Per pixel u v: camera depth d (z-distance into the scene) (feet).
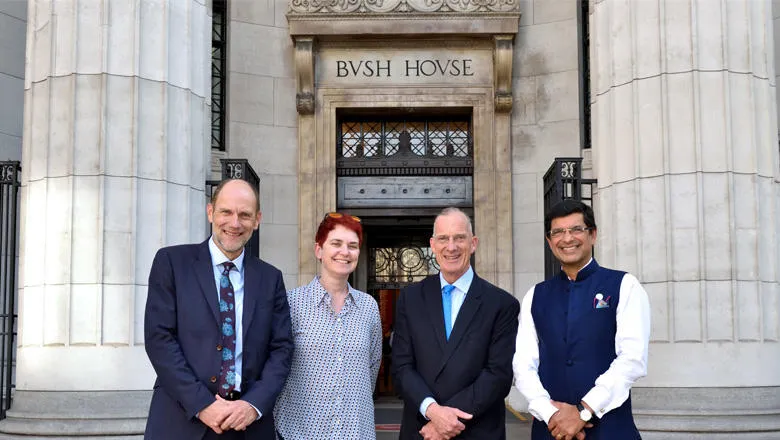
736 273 22.97
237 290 12.75
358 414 13.37
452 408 12.87
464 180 37.55
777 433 21.54
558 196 25.86
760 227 23.53
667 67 23.97
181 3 25.17
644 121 24.22
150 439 11.96
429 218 38.29
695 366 22.67
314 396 13.26
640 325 12.45
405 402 13.80
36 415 22.33
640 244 23.82
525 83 36.94
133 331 22.81
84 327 22.70
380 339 14.55
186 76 25.08
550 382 12.84
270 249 35.73
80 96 23.47
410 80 36.99
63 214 23.09
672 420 22.07
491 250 35.94
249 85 36.47
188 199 24.72
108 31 23.68
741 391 22.45
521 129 36.73
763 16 24.75
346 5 35.86
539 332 13.17
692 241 23.18
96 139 23.29
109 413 22.26
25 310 23.49
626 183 24.56
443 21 35.91
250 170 29.43
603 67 26.03
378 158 37.60
